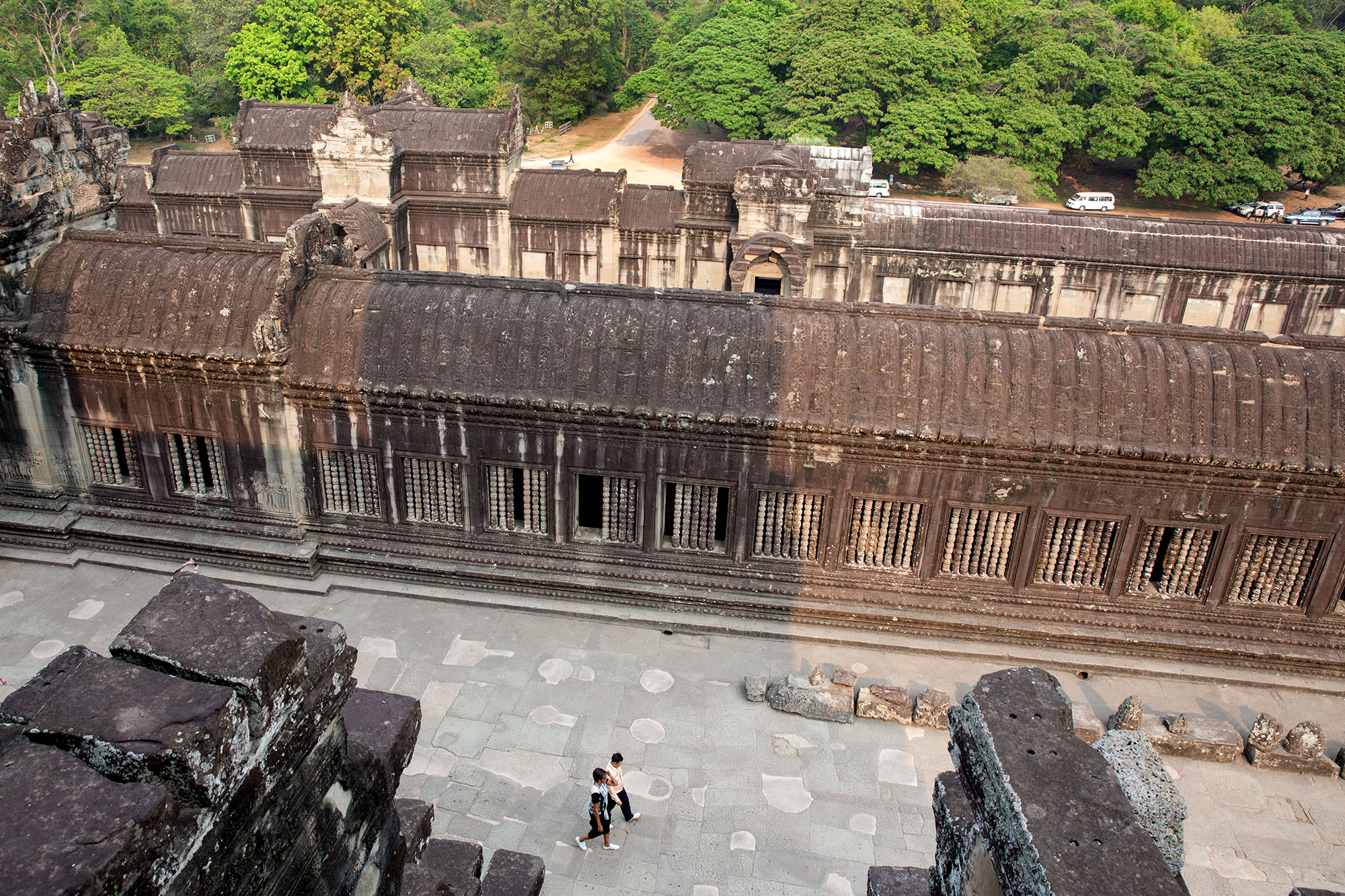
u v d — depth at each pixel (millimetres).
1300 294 31016
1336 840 14508
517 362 17969
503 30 94812
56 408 19781
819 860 13781
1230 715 17234
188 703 5176
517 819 14258
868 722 16578
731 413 17344
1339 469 16312
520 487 19656
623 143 90812
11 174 18562
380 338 18359
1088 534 17750
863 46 72000
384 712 8328
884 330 17781
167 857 4809
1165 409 16891
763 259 32188
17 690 5332
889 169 78438
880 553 18500
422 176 34719
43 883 4172
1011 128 72375
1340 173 73625
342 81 88938
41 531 20328
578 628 18812
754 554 18797
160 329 18766
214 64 87500
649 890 13172
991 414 17078
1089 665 18109
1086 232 32031
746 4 87500
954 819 7426
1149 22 85625
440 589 19578
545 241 35094
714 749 15836
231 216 36719
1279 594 17938
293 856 6234
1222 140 70750
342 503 19766
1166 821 7199
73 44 84938
